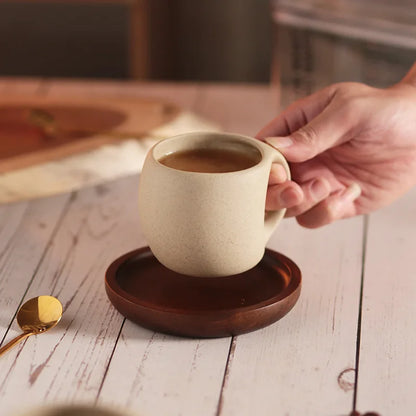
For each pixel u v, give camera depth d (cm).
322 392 73
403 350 77
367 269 87
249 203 76
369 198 96
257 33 250
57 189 101
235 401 72
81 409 71
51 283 85
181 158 79
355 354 76
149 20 235
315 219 90
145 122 115
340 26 119
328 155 95
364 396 72
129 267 83
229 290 81
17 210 97
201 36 252
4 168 101
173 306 79
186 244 76
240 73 257
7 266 87
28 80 142
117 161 106
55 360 75
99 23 229
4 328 79
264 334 78
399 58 118
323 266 88
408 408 71
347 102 89
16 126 113
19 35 231
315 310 81
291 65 124
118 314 81
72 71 236
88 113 119
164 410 71
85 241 92
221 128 118
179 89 138
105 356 76
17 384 73
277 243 91
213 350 76
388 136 91
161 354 76
